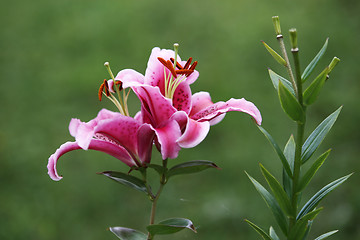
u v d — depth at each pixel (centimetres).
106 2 854
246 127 573
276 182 164
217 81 658
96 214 480
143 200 485
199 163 173
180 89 189
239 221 450
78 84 655
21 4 853
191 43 750
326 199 473
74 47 744
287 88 160
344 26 764
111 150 179
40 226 471
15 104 629
